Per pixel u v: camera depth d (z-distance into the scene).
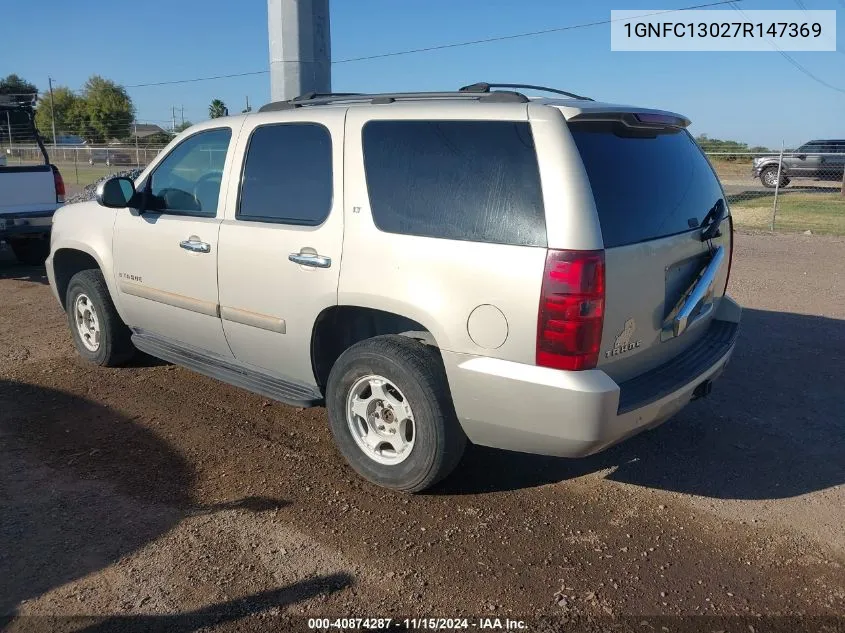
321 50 8.34
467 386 3.49
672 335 3.82
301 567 3.31
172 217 4.89
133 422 4.87
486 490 4.05
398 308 3.66
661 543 3.56
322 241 3.97
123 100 67.00
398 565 3.34
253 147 4.45
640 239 3.49
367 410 3.99
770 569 3.36
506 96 3.58
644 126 3.73
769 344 6.80
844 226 15.79
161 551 3.41
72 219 5.79
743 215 17.80
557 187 3.26
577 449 3.37
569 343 3.21
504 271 3.32
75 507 3.78
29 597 3.07
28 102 10.86
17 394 5.32
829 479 4.22
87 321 5.92
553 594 3.16
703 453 4.54
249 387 4.51
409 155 3.73
